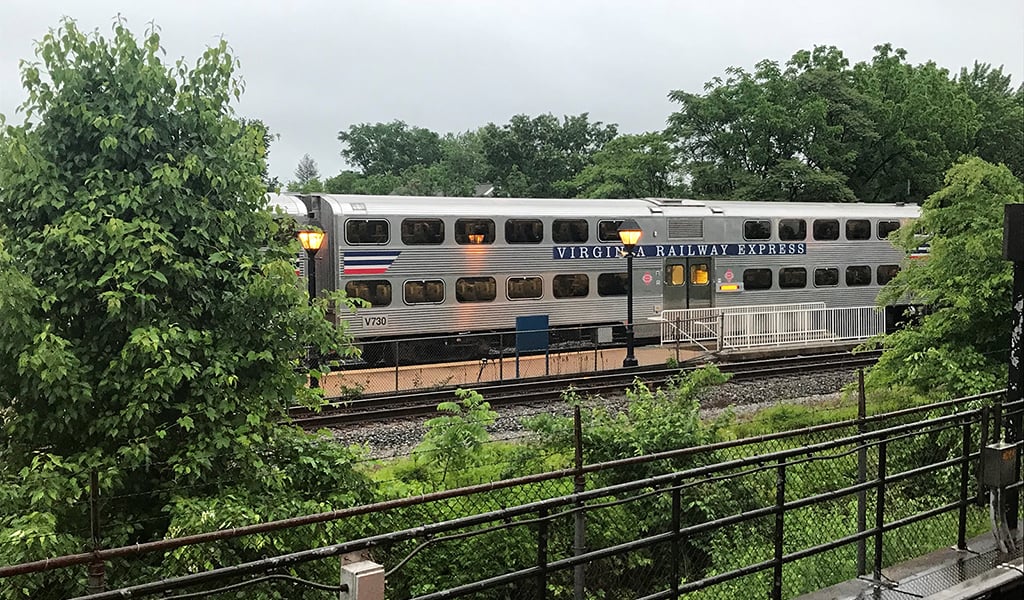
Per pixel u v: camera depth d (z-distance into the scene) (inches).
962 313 414.3
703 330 885.2
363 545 146.9
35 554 204.4
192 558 216.4
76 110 239.6
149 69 245.1
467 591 157.5
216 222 256.4
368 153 3250.5
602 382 676.1
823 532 305.0
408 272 808.3
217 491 245.9
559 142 2132.1
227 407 244.7
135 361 237.0
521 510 163.5
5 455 240.2
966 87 1756.9
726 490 313.7
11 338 224.5
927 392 434.6
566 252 887.7
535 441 355.3
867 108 1422.2
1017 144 1644.9
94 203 233.5
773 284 1005.8
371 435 502.6
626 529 297.6
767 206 1008.9
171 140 256.1
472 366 783.1
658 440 323.9
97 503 143.4
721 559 290.4
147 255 231.3
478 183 2532.0
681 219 944.3
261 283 253.8
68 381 226.5
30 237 237.8
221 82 264.2
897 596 212.8
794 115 1369.3
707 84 1432.1
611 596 288.7
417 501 165.5
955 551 241.8
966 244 422.0
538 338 800.9
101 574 141.0
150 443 240.4
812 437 374.0
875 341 486.0
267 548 232.8
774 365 779.4
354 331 781.3
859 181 1494.8
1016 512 246.4
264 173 278.4
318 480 274.4
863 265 1063.6
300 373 287.0
